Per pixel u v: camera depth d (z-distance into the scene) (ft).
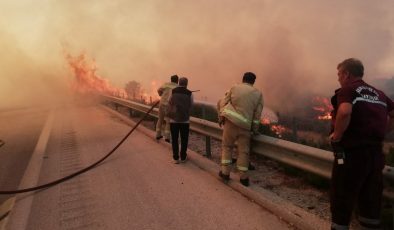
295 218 13.48
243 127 17.34
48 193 18.78
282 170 20.33
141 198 17.22
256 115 17.57
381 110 10.83
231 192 17.46
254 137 18.22
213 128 22.47
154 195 17.52
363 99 10.64
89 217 15.38
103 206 16.51
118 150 27.89
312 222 13.04
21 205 17.29
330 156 13.10
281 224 13.74
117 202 16.90
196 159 23.40
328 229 12.42
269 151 17.39
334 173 11.23
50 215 15.87
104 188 19.01
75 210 16.25
